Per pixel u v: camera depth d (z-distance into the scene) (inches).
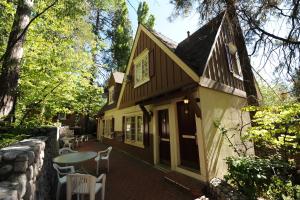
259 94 339.6
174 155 241.8
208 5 252.2
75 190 139.3
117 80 541.0
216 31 254.2
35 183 104.4
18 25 186.5
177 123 246.7
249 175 149.4
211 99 219.1
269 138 196.4
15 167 79.8
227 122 237.9
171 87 234.2
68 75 279.4
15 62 181.3
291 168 158.7
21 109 277.1
